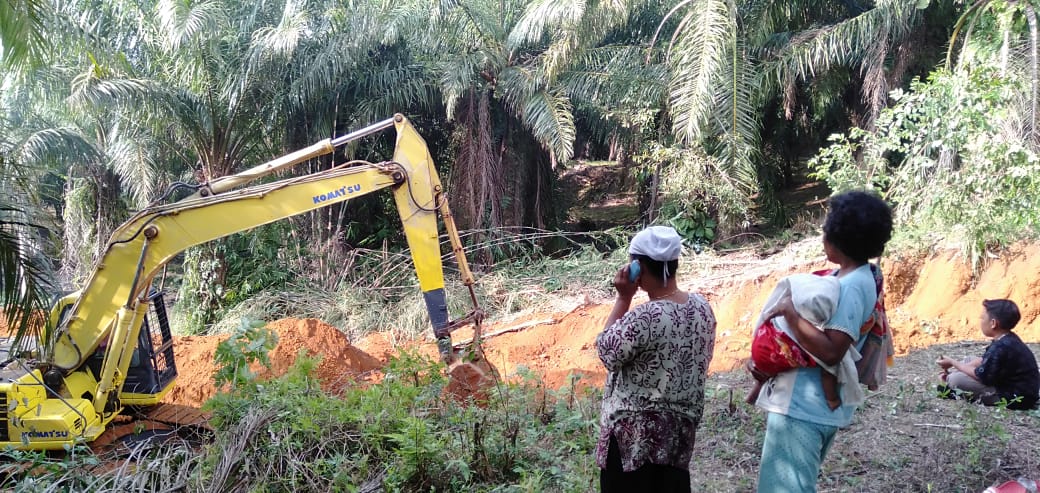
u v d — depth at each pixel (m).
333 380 7.94
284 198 6.83
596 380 7.92
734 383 6.44
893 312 9.28
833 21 13.69
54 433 5.61
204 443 5.03
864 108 14.11
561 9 11.41
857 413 5.30
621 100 13.24
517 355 9.67
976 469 4.34
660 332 2.91
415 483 4.52
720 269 11.40
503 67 13.34
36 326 5.63
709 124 12.07
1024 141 9.33
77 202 14.72
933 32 12.28
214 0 11.43
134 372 6.80
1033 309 8.38
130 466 5.07
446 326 7.30
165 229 6.42
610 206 18.58
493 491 4.27
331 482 4.32
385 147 14.52
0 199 5.79
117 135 13.23
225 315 12.28
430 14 12.52
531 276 12.27
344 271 12.77
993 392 5.35
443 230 14.01
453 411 5.36
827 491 4.21
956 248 9.23
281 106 12.77
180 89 11.91
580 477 4.32
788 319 2.90
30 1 6.11
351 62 12.32
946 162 9.59
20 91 11.61
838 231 2.92
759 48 12.91
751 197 12.95
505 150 14.40
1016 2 9.76
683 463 3.03
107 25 11.48
